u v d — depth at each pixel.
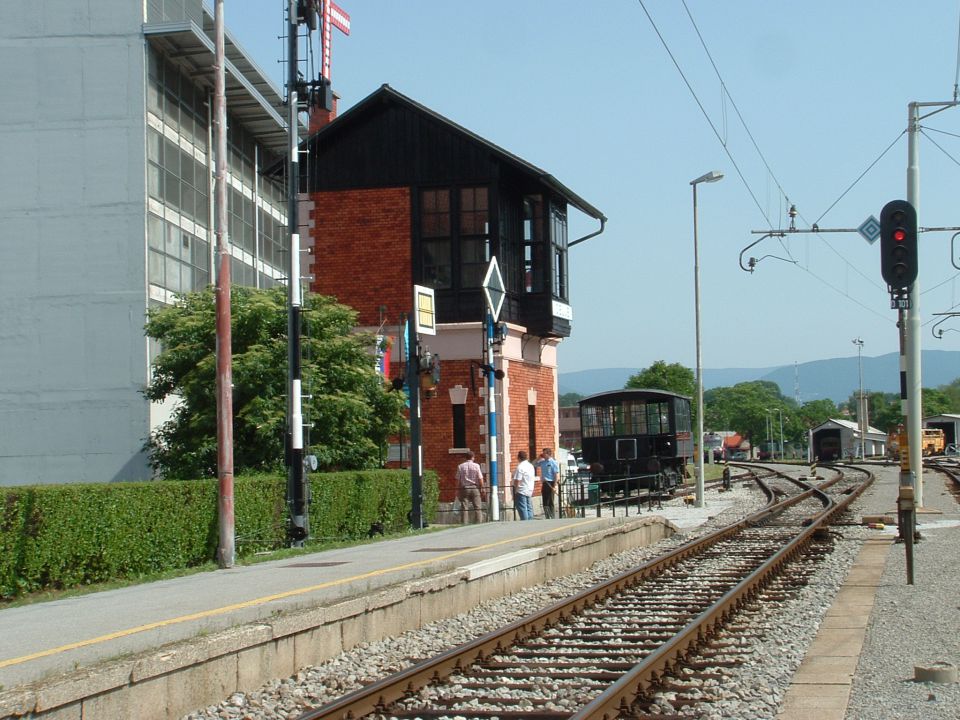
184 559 17.56
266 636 9.89
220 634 9.46
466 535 20.70
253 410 23.28
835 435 104.44
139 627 10.17
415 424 25.02
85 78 31.05
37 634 10.03
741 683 9.36
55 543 15.05
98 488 15.86
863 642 11.11
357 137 33.59
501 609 14.46
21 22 31.17
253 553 19.58
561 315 36.25
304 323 24.97
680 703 8.74
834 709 8.36
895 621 12.20
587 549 19.55
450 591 13.81
